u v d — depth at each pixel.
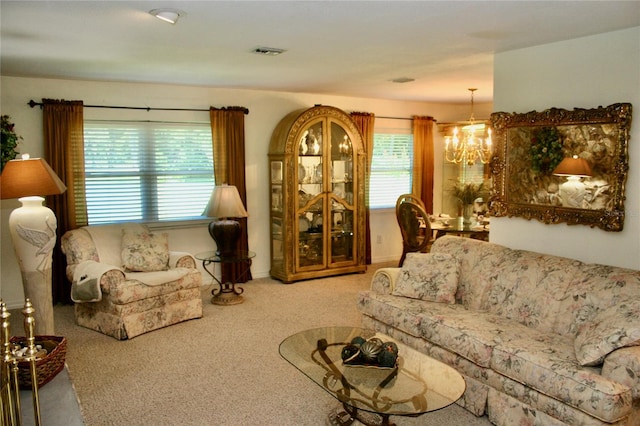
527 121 3.77
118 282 4.14
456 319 3.24
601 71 3.31
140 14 2.68
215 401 3.11
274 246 6.18
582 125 3.40
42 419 2.43
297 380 3.40
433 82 5.30
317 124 5.96
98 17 2.74
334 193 6.19
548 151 3.64
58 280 5.08
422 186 7.45
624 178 3.21
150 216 5.57
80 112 5.02
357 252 6.37
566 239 3.62
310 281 6.03
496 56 4.00
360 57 3.95
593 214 3.38
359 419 2.75
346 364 2.75
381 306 3.66
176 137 5.62
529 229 3.88
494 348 2.81
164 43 3.39
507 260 3.61
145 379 3.41
